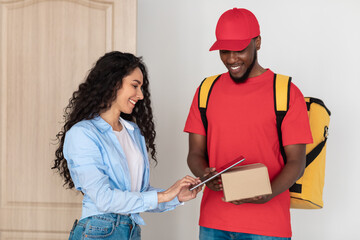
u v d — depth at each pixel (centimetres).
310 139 206
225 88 217
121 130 199
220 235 212
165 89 344
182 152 345
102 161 180
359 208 346
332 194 347
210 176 191
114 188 181
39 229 273
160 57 343
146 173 206
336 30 342
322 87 344
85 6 276
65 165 202
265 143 208
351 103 344
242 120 210
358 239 346
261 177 182
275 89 209
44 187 273
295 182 221
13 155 275
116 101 191
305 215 349
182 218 346
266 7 342
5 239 274
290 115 206
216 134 214
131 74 190
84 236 177
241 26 205
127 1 276
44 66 276
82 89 192
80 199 272
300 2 342
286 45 343
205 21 342
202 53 342
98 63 192
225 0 341
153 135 227
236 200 192
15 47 277
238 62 207
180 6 342
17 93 276
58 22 276
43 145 274
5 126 276
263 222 205
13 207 274
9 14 277
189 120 227
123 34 276
